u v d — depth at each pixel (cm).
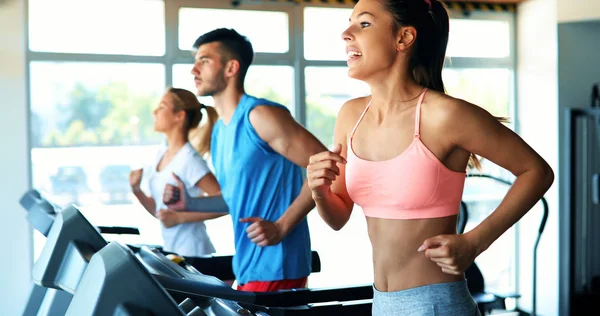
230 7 627
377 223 192
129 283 106
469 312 187
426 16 191
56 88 586
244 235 296
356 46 190
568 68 668
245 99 292
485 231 177
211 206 404
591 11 641
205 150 441
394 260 190
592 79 673
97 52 595
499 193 702
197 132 439
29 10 574
